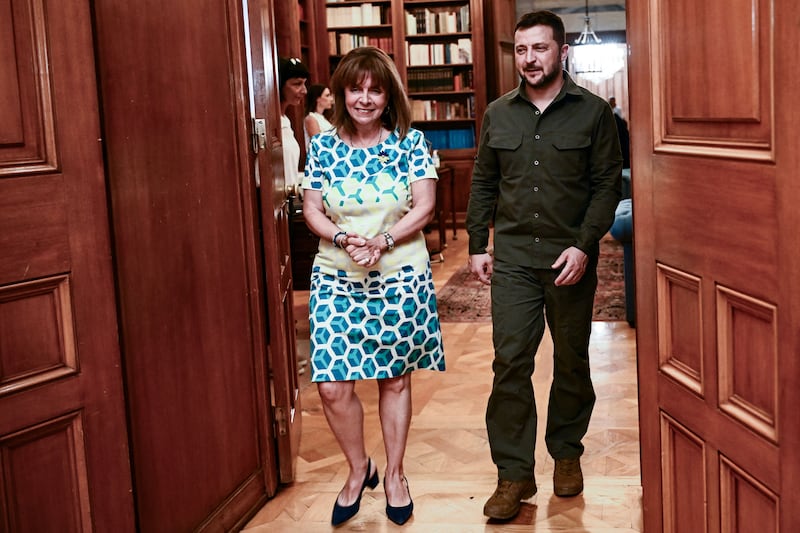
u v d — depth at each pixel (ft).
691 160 6.23
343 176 10.15
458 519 10.61
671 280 6.74
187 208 9.66
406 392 10.57
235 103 10.71
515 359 10.39
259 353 11.23
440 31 38.17
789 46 4.99
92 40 7.70
